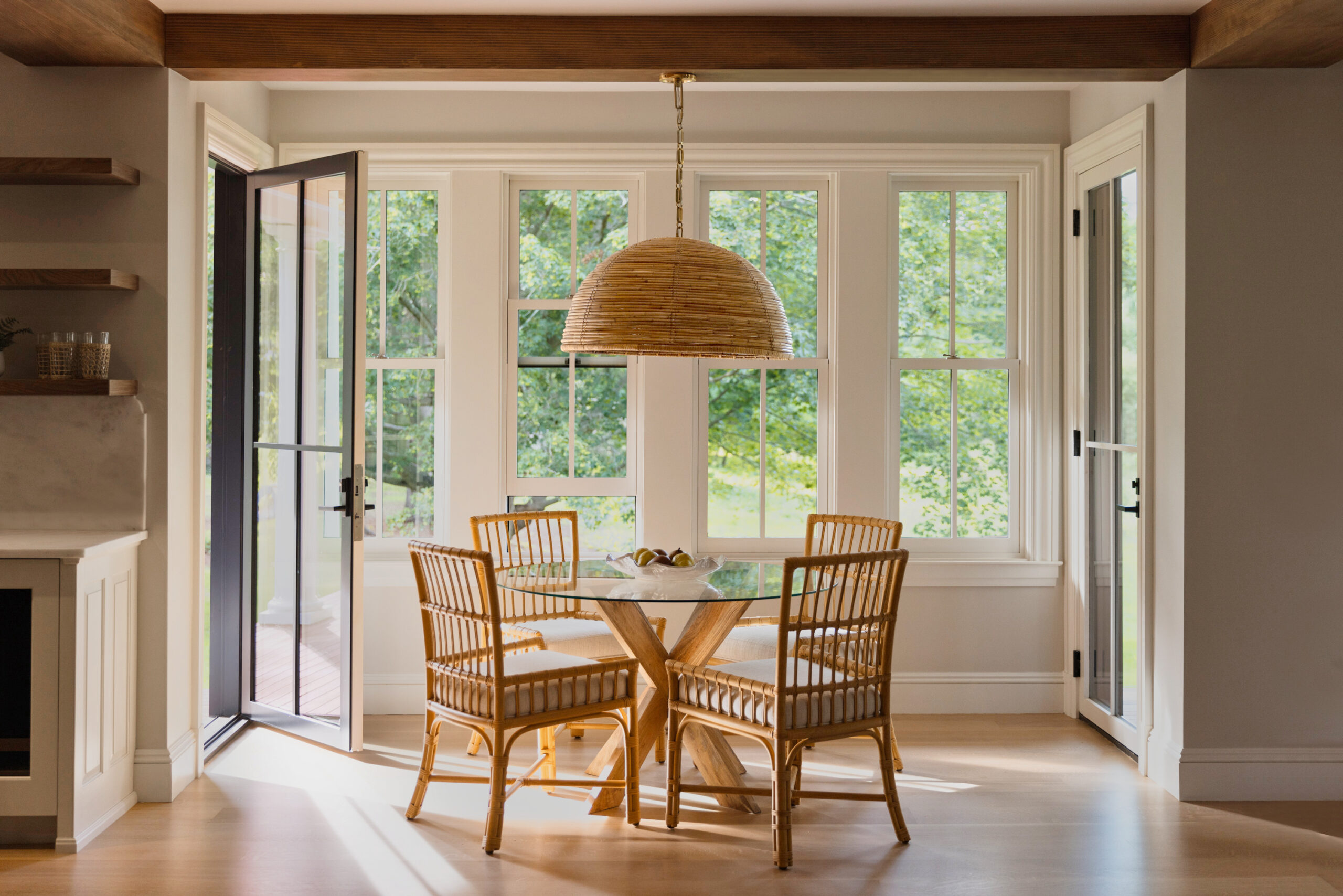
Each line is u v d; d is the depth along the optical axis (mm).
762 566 3723
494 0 3365
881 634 3127
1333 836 3217
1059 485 4531
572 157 4445
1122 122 3934
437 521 4574
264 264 4145
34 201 3426
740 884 2830
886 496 4523
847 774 3754
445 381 4539
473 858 2998
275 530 4145
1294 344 3533
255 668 4266
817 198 4605
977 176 4578
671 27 3506
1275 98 3516
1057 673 4570
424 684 4488
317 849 3059
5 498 3432
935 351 4648
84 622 3072
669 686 3254
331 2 3369
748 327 3029
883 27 3518
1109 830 3242
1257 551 3541
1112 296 4152
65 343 3260
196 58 3449
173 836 3162
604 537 4625
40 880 2846
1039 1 3383
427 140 4477
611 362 4590
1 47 3227
